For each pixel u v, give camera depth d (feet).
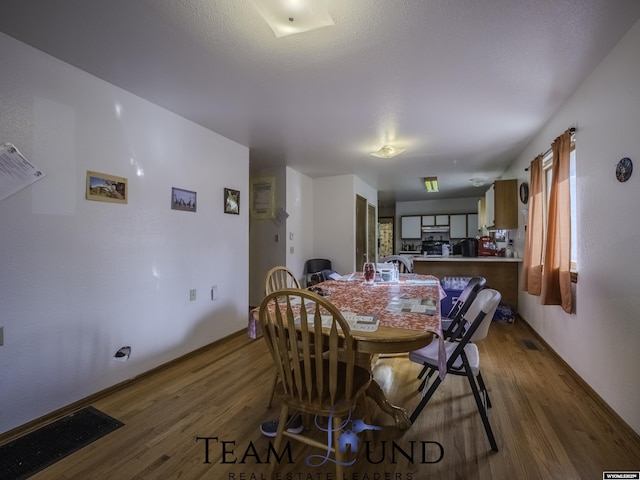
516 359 8.97
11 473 4.73
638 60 5.11
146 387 7.39
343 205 17.06
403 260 12.48
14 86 5.54
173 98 7.86
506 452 5.11
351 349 4.09
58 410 6.22
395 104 8.20
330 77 6.83
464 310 6.25
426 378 7.18
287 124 9.64
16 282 5.64
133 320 7.70
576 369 7.58
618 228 5.75
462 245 16.57
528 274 10.43
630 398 5.43
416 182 19.33
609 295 6.07
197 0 4.56
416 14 4.89
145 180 7.97
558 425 5.79
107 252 7.11
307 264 16.67
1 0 4.53
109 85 7.09
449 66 6.41
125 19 4.98
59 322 6.26
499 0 4.62
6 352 5.53
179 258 8.98
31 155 5.78
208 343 10.00
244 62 6.23
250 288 15.79
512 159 13.93
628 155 5.43
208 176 10.02
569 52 5.94
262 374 8.06
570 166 7.93
